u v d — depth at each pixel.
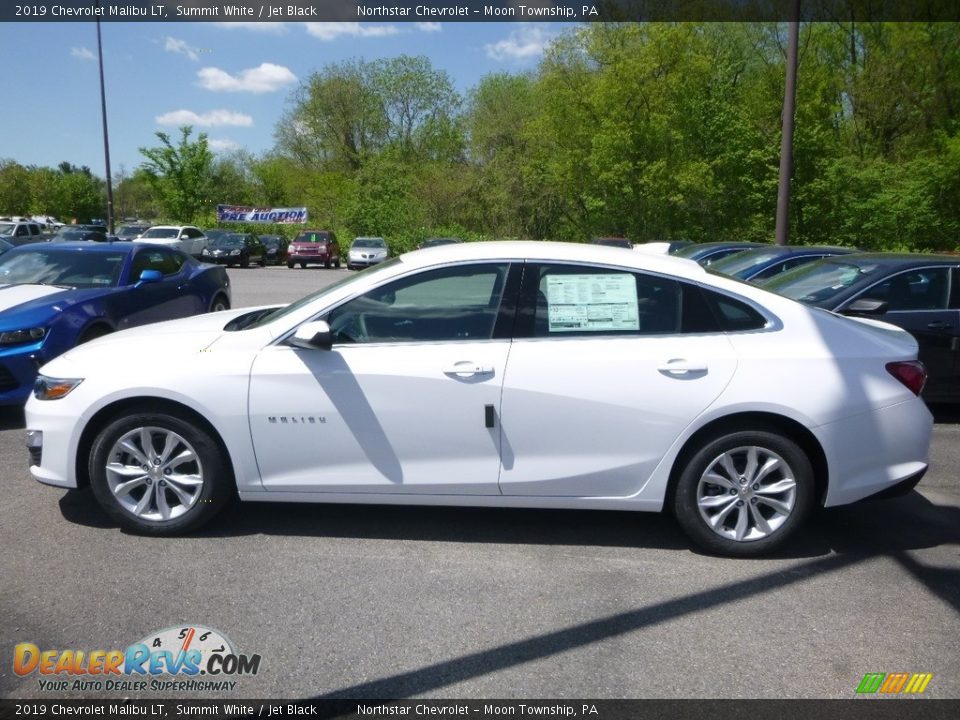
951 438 6.91
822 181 31.67
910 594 3.86
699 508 4.18
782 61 34.97
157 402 4.27
